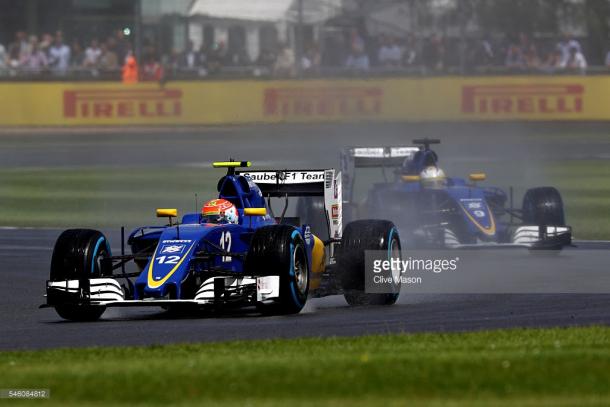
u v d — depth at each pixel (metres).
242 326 38.91
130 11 159.75
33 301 47.94
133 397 25.48
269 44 158.12
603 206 88.88
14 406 25.12
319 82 147.25
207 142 139.00
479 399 24.41
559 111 144.75
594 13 160.88
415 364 28.14
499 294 47.38
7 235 76.69
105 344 35.88
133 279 55.41
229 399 24.95
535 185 103.06
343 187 70.69
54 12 161.50
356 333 36.94
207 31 159.62
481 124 145.25
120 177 112.81
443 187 63.84
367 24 159.25
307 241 43.53
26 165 124.81
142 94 151.12
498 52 154.62
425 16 158.88
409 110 146.50
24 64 157.75
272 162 118.56
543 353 29.61
